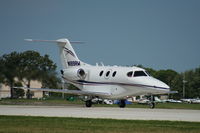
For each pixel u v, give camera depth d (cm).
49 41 11219
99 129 4934
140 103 19162
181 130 4891
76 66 11244
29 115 6656
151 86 9369
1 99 17738
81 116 6588
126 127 5134
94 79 10612
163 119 6194
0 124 5334
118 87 10006
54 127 5075
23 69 11694
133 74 9762
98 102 17712
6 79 11512
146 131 4781
